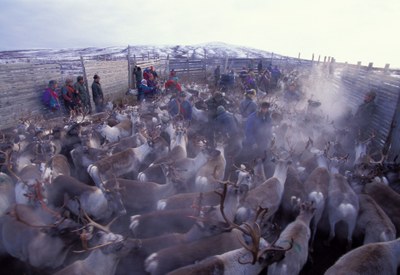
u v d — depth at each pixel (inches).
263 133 365.4
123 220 252.8
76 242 199.3
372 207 233.5
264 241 182.5
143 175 288.4
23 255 202.5
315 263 224.4
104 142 376.8
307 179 280.2
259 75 913.5
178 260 173.8
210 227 190.5
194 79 1185.4
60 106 563.8
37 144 337.4
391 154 392.5
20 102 509.7
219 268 164.9
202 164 314.7
